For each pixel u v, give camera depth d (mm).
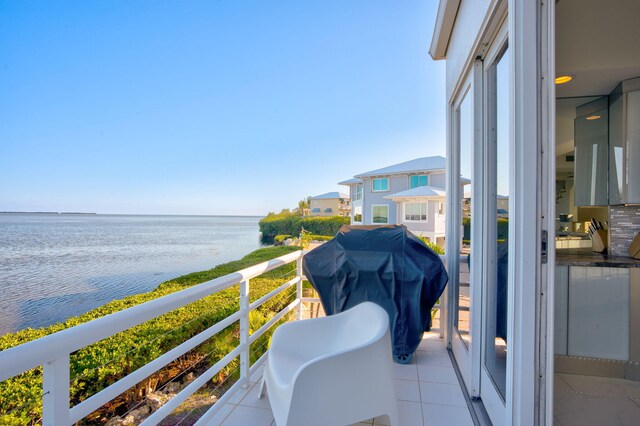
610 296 2182
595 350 2209
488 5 1551
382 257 2531
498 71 1812
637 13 1886
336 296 2631
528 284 1230
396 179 18578
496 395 1714
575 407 1913
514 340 1280
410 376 2402
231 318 1990
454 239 2801
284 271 7098
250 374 2355
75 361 2680
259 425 1837
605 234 2689
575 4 1837
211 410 1830
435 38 2932
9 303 9062
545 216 1224
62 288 10938
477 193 2039
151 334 3180
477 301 2047
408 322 2510
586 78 2393
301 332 2021
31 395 2146
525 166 1228
